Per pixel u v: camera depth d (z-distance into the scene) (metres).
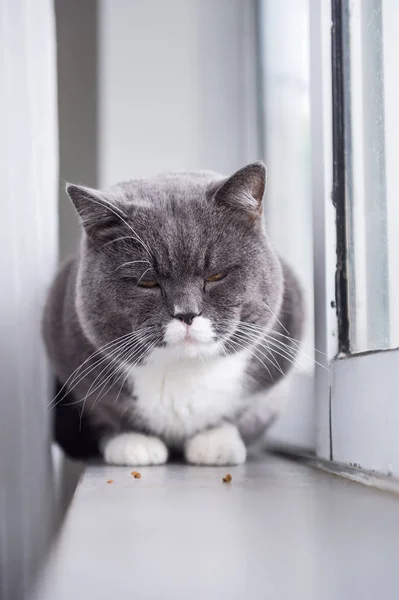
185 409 1.56
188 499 1.03
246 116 2.41
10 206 1.28
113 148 2.45
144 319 1.44
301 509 0.94
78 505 0.98
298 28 2.03
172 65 2.46
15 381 1.32
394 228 1.28
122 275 1.45
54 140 1.92
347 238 1.43
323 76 1.44
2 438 1.29
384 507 0.96
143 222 1.47
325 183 1.43
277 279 1.57
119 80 2.46
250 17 2.40
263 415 1.72
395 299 1.27
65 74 2.60
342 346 1.42
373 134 1.38
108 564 0.70
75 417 1.72
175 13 2.46
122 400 1.56
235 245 1.49
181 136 2.46
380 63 1.34
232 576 0.67
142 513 0.92
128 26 2.46
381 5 1.33
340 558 0.72
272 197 2.28
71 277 1.66
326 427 1.41
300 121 2.05
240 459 1.48
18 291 1.36
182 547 0.76
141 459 1.45
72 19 2.60
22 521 1.30
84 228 1.50
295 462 1.56
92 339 1.52
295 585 0.64
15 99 1.37
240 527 0.85
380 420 1.13
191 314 1.41
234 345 1.50
